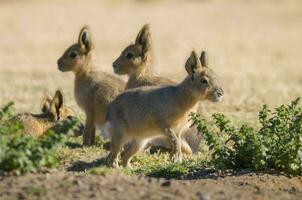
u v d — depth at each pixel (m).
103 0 132.75
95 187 21.25
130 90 30.02
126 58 36.12
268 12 124.31
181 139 32.00
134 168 28.52
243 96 48.47
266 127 26.83
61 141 23.38
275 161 26.45
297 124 26.34
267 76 61.62
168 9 127.94
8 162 22.42
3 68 63.56
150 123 29.52
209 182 24.41
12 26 98.62
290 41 92.31
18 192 20.95
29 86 53.03
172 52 78.62
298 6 131.38
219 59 73.31
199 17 117.25
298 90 52.97
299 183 25.72
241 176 25.64
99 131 36.56
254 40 92.44
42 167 23.16
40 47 80.62
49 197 20.59
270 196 22.42
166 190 21.28
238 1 138.50
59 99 32.88
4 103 44.56
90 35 36.53
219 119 27.02
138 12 121.69
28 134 31.61
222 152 26.83
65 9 120.31
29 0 126.75
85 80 35.69
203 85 29.70
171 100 29.53
